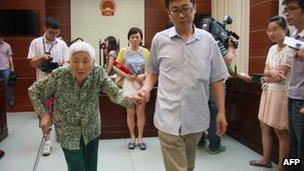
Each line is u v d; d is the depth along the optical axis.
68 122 2.14
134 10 8.59
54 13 8.34
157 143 4.32
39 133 4.96
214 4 7.98
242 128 4.27
